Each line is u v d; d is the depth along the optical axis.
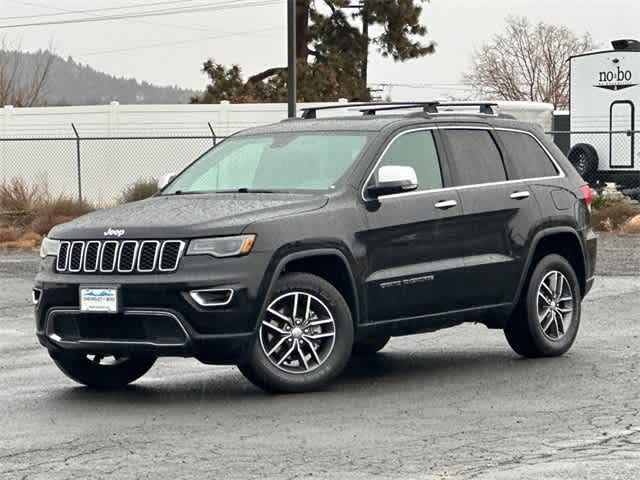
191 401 10.09
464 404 9.72
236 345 9.83
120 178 47.09
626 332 13.80
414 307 10.88
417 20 57.22
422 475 7.36
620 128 36.91
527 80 79.50
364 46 57.56
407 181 10.61
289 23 30.05
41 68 80.25
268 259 9.88
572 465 7.55
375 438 8.46
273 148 11.30
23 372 11.88
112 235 9.95
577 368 11.41
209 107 45.91
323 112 40.12
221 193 10.91
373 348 12.45
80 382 10.80
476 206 11.33
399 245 10.74
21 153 48.38
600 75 37.19
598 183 37.28
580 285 12.48
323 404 9.79
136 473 7.55
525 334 11.90
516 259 11.61
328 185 10.62
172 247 9.80
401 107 11.78
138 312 9.79
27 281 20.92
